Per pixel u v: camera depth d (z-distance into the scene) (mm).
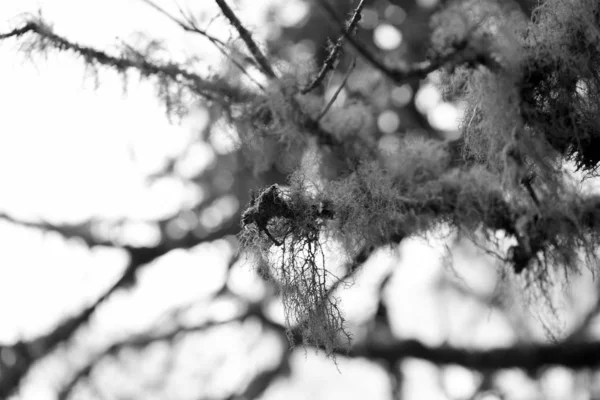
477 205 927
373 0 1427
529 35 929
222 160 1778
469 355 1778
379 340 1832
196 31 979
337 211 944
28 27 972
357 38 949
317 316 949
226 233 1965
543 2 944
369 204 941
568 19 924
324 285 947
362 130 966
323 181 971
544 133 927
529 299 933
